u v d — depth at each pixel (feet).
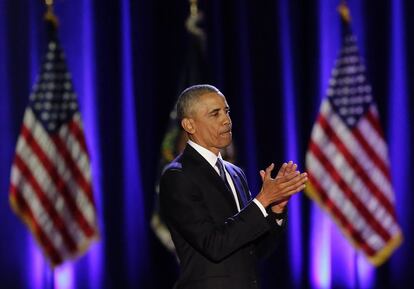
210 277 24.30
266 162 56.24
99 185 54.60
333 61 57.41
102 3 54.65
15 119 53.21
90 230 52.24
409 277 56.75
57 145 51.93
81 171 52.24
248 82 56.13
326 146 55.06
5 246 52.80
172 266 55.01
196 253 24.63
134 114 54.49
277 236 25.26
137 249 55.06
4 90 53.06
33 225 51.47
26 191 51.57
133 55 54.70
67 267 53.36
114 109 54.49
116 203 54.49
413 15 57.11
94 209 52.42
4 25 53.11
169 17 55.11
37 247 53.11
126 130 55.11
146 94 54.70
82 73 54.65
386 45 57.00
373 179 54.75
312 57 57.00
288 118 56.80
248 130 55.93
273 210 24.39
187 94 25.53
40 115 51.83
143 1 54.95
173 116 52.75
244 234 23.12
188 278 24.66
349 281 56.95
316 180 54.85
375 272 56.70
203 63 53.57
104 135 54.44
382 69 57.00
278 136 56.29
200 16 54.19
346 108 55.11
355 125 54.95
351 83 55.26
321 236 56.90
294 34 57.00
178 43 54.80
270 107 56.49
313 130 55.16
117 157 54.39
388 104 57.06
